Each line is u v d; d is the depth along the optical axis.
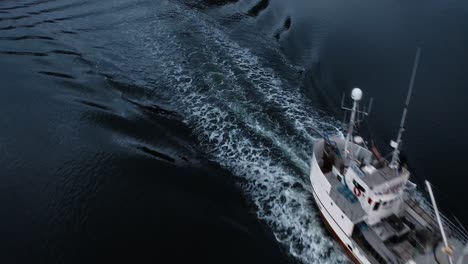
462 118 59.09
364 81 65.19
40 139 54.88
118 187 48.69
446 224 42.75
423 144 55.31
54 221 45.25
